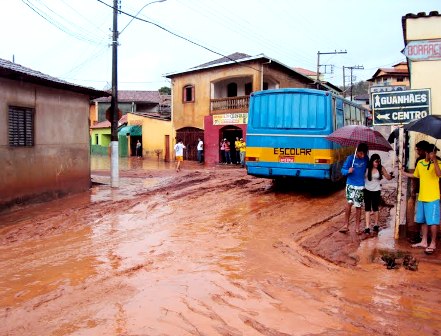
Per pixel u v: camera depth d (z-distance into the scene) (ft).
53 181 44.88
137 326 14.62
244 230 29.25
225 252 23.98
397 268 21.31
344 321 15.17
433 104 27.07
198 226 30.53
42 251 24.66
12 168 38.63
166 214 35.04
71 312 15.88
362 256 23.20
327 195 43.57
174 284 18.79
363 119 69.26
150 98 171.22
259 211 35.60
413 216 26.50
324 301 17.06
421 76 27.30
